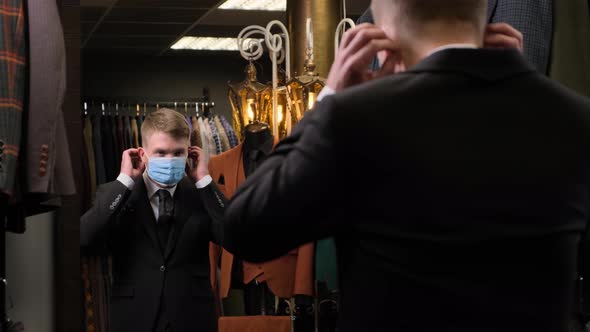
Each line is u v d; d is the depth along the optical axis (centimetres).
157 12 717
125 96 852
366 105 109
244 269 349
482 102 111
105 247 319
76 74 232
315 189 108
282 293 346
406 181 107
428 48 119
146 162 307
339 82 125
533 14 234
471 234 105
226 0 691
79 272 231
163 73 863
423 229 106
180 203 310
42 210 204
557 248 108
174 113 311
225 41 826
